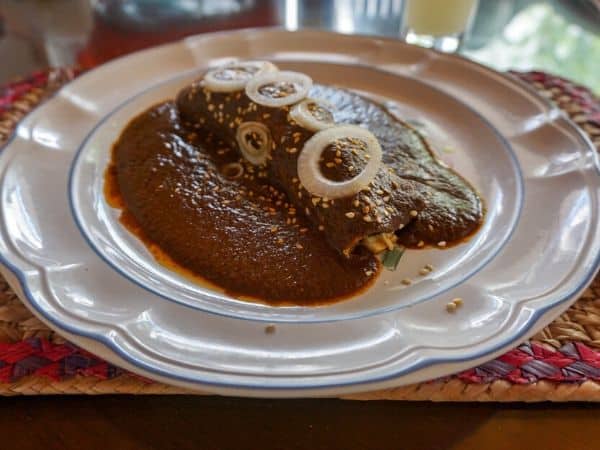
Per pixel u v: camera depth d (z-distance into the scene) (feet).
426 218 0.70
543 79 0.98
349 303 0.62
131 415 0.53
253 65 0.88
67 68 1.03
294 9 1.29
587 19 1.21
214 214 0.73
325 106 0.81
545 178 0.73
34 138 0.80
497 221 0.71
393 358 0.51
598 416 0.53
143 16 1.26
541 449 0.51
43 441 0.51
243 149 0.80
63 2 1.30
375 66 0.99
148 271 0.65
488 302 0.57
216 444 0.51
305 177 0.69
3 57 1.11
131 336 0.53
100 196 0.77
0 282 0.63
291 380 0.49
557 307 0.54
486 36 1.20
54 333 0.57
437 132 0.88
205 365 0.50
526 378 0.53
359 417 0.53
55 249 0.64
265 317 0.58
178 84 0.95
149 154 0.83
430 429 0.52
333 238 0.66
